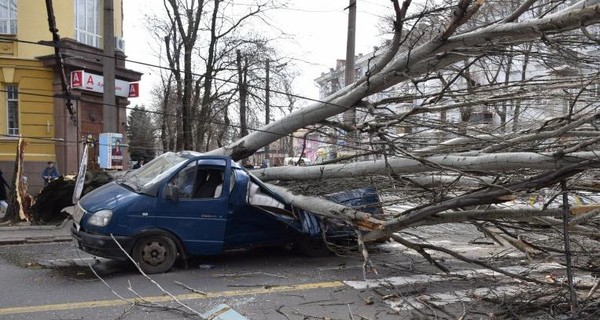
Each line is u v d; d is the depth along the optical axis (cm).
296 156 1345
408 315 528
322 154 980
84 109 1816
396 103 761
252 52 2191
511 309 526
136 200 676
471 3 596
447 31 601
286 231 788
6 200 1374
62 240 962
